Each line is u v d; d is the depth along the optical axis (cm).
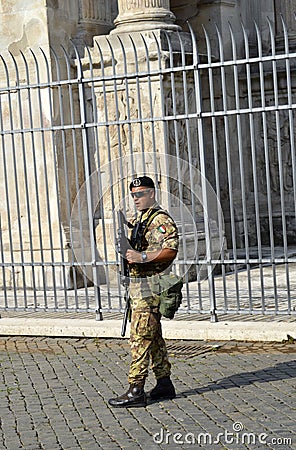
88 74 1717
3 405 923
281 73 2100
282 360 1055
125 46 1692
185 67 1220
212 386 952
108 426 826
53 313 1398
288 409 846
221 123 1988
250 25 2152
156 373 912
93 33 1798
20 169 1720
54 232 1675
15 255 1702
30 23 1714
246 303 1381
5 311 1443
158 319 895
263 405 865
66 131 1712
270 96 2112
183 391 940
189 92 1730
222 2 2023
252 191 2123
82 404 909
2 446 783
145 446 759
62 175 1694
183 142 1697
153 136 1234
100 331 1251
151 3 1720
